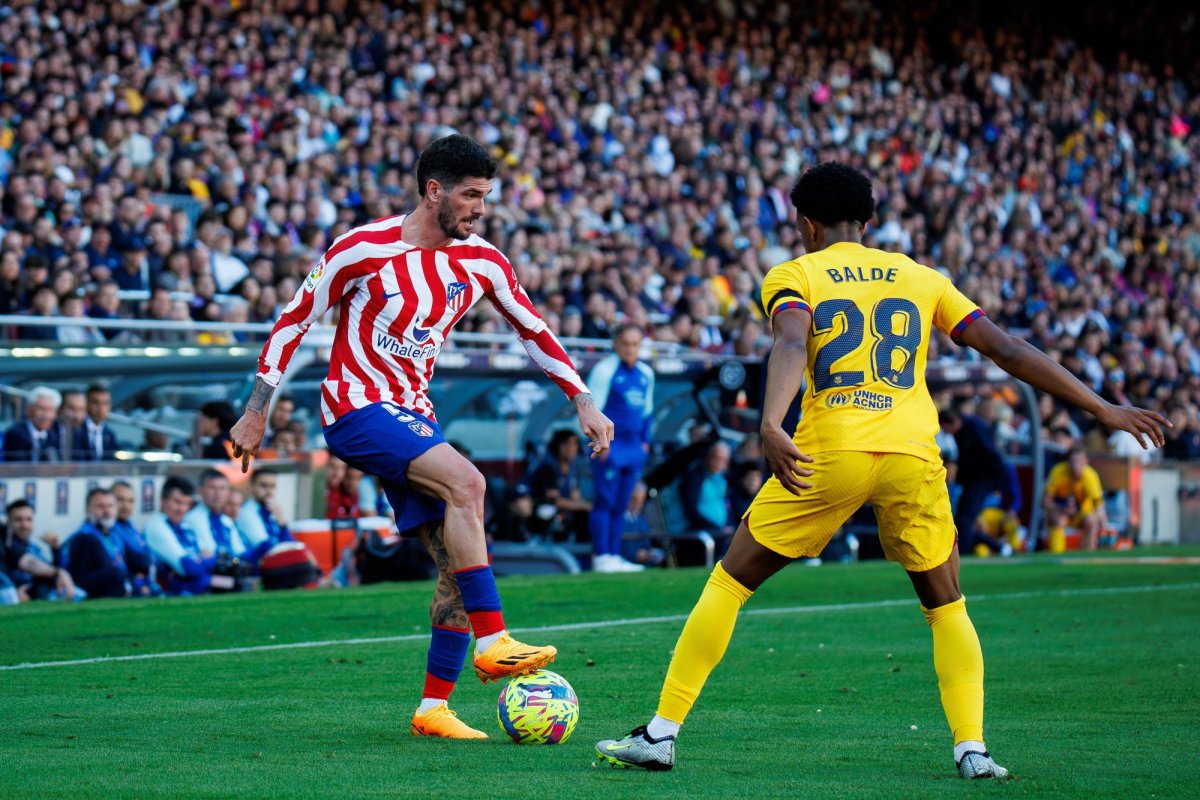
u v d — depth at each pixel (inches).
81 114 1846.7
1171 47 3892.7
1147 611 1035.9
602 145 2415.1
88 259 1530.5
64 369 1266.0
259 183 1846.7
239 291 1571.1
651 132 2576.3
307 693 637.9
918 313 471.5
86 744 507.2
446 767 466.0
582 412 557.6
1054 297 2711.6
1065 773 468.1
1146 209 3339.1
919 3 3442.4
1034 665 756.6
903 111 3073.3
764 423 443.2
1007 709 618.2
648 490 1524.4
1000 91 3385.8
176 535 1125.7
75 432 1164.5
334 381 538.6
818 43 3198.8
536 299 1823.3
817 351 467.8
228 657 754.2
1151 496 1961.1
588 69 2632.9
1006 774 458.3
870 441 459.2
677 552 1494.8
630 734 474.6
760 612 1005.8
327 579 1224.2
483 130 2225.6
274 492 1194.0
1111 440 2079.2
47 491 1109.1
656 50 2824.8
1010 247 2906.0
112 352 1279.5
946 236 2669.8
